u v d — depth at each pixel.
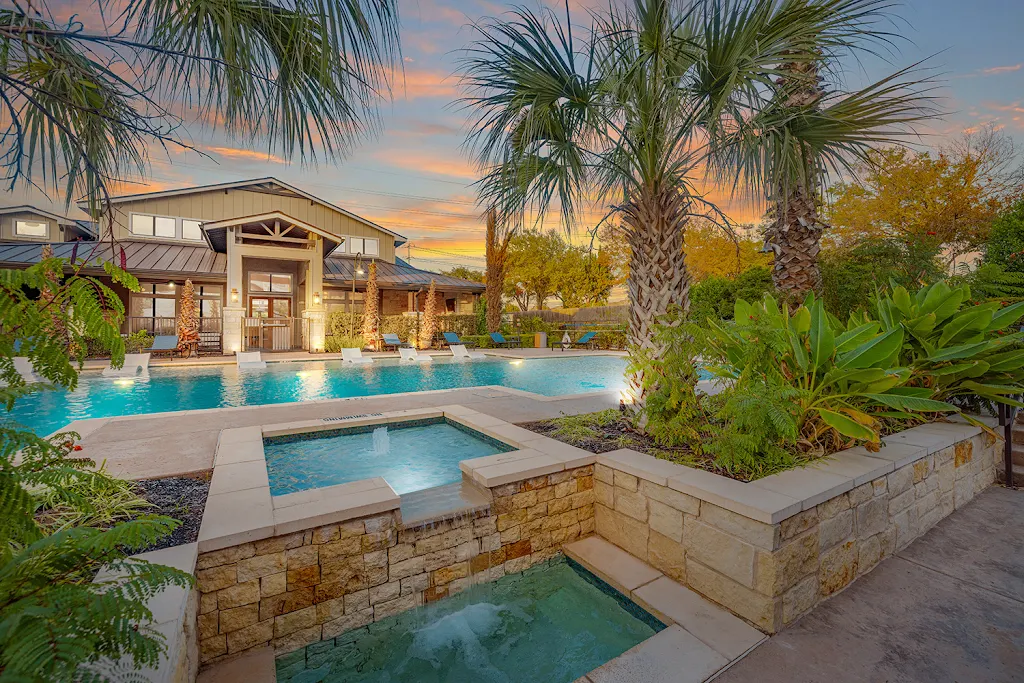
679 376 4.29
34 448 1.45
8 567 1.14
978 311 4.01
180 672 1.88
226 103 1.64
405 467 4.77
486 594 3.49
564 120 4.62
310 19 1.55
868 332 3.52
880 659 2.37
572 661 2.79
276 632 2.70
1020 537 3.65
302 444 5.44
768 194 4.23
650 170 4.57
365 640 2.98
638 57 4.07
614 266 32.91
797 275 5.82
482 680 2.63
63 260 1.46
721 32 3.69
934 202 17.77
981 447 4.66
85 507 1.61
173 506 3.07
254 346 18.33
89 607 1.10
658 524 3.37
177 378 11.81
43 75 1.68
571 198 4.70
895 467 3.45
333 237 17.27
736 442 3.29
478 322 22.48
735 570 2.78
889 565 3.31
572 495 3.94
